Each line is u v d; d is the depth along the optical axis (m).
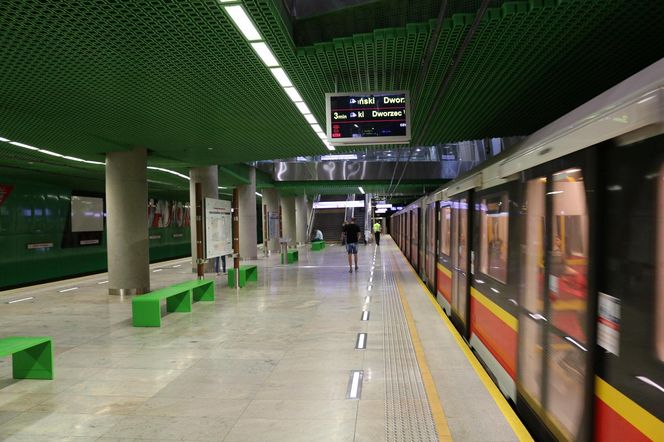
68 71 5.92
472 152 26.14
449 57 6.02
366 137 6.99
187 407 4.14
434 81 6.90
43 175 16.41
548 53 5.86
